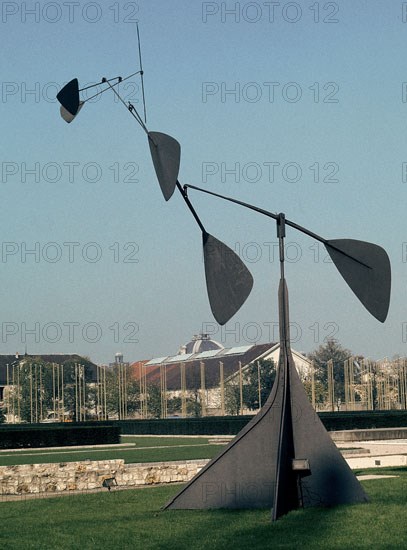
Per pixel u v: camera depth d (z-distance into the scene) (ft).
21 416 314.96
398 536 49.21
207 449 120.67
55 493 78.18
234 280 63.87
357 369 419.95
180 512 60.44
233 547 48.21
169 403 352.69
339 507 59.31
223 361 376.27
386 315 63.36
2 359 431.02
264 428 61.00
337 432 138.00
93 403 332.19
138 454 112.47
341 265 64.13
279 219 63.41
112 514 61.31
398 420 167.53
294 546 47.73
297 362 368.27
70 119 59.88
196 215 63.77
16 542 51.60
